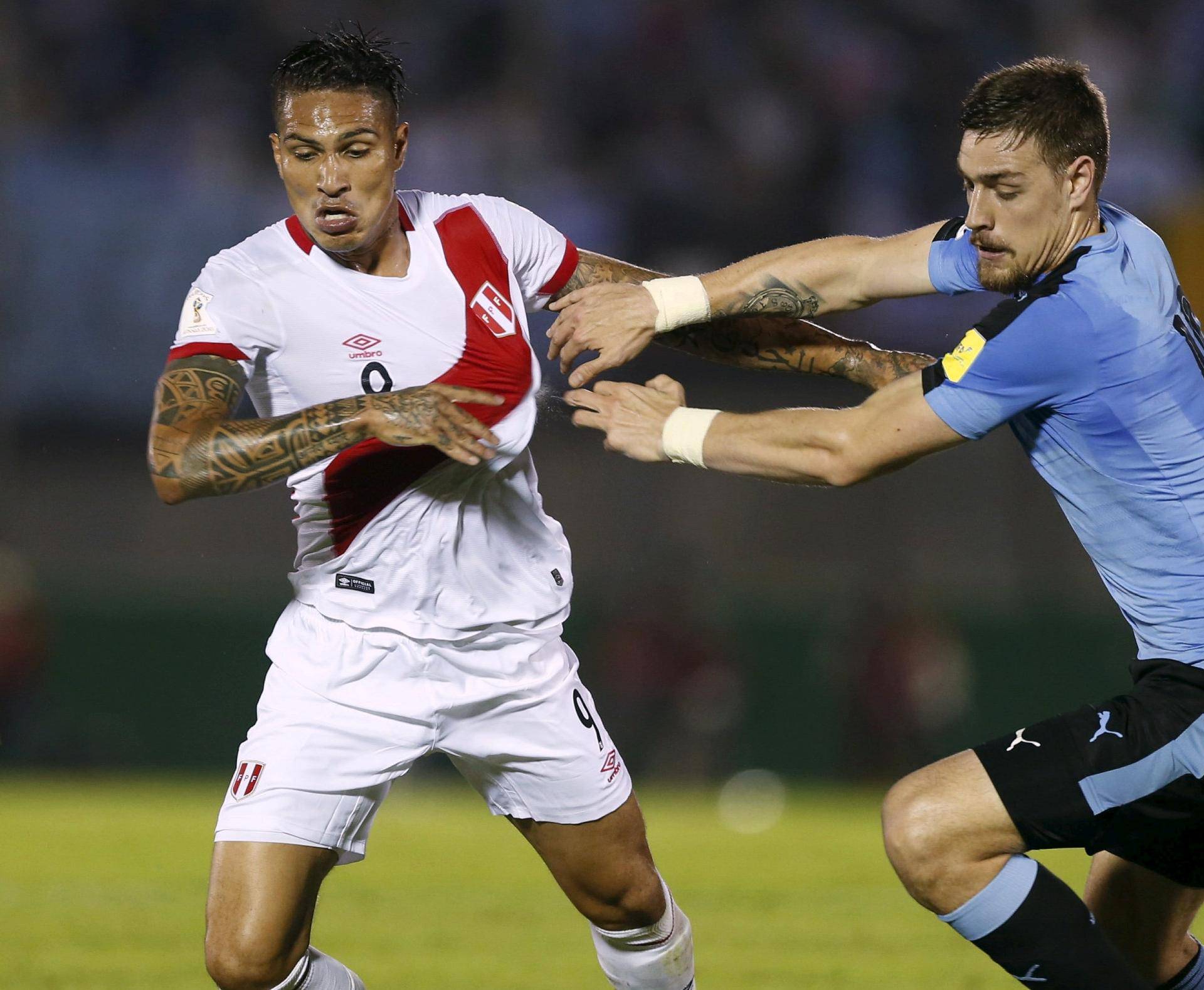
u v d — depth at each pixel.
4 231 60.22
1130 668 13.43
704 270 68.75
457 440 12.38
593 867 14.06
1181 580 12.85
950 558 60.19
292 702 13.27
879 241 15.19
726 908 25.33
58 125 67.38
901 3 74.44
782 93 72.19
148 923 23.27
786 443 13.57
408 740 13.41
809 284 15.07
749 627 56.66
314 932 22.64
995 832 12.55
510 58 73.06
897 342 62.78
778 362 15.96
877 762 54.06
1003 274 13.12
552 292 14.98
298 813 12.95
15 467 59.09
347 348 13.34
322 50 12.88
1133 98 73.25
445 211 13.92
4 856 30.66
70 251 60.66
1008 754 12.66
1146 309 12.60
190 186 64.75
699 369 60.34
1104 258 12.69
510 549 13.83
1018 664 55.91
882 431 13.12
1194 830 12.88
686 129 71.81
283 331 13.26
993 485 60.53
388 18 72.62
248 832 12.88
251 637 55.66
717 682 54.66
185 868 29.48
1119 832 12.87
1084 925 12.54
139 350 60.94
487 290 13.77
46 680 54.72
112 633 55.09
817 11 74.06
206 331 13.04
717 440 13.91
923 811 12.59
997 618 55.97
